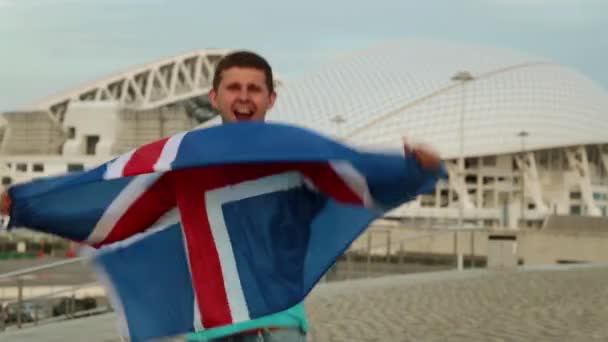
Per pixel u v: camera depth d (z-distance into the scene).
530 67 113.38
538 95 107.81
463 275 22.70
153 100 144.25
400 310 14.73
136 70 142.88
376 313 14.26
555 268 26.34
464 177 104.06
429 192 4.00
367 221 4.08
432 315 14.05
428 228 37.44
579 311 14.78
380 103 102.69
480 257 34.00
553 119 106.06
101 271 4.31
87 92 140.75
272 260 4.07
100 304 18.38
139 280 4.27
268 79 4.41
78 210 4.30
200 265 4.10
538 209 103.75
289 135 3.97
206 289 4.06
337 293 17.59
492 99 104.62
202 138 4.02
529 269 25.58
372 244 29.89
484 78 107.69
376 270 24.98
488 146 100.31
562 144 104.12
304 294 4.04
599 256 47.53
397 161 3.91
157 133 125.62
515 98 105.88
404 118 100.31
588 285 20.16
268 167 4.09
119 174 4.07
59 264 13.62
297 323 4.13
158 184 4.25
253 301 4.04
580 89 114.69
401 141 4.15
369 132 98.69
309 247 4.11
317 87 110.25
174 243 4.28
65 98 139.38
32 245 55.94
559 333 12.01
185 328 4.12
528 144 102.00
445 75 107.00
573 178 109.88
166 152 4.04
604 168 117.31
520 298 17.00
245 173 4.08
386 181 3.94
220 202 4.10
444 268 27.83
